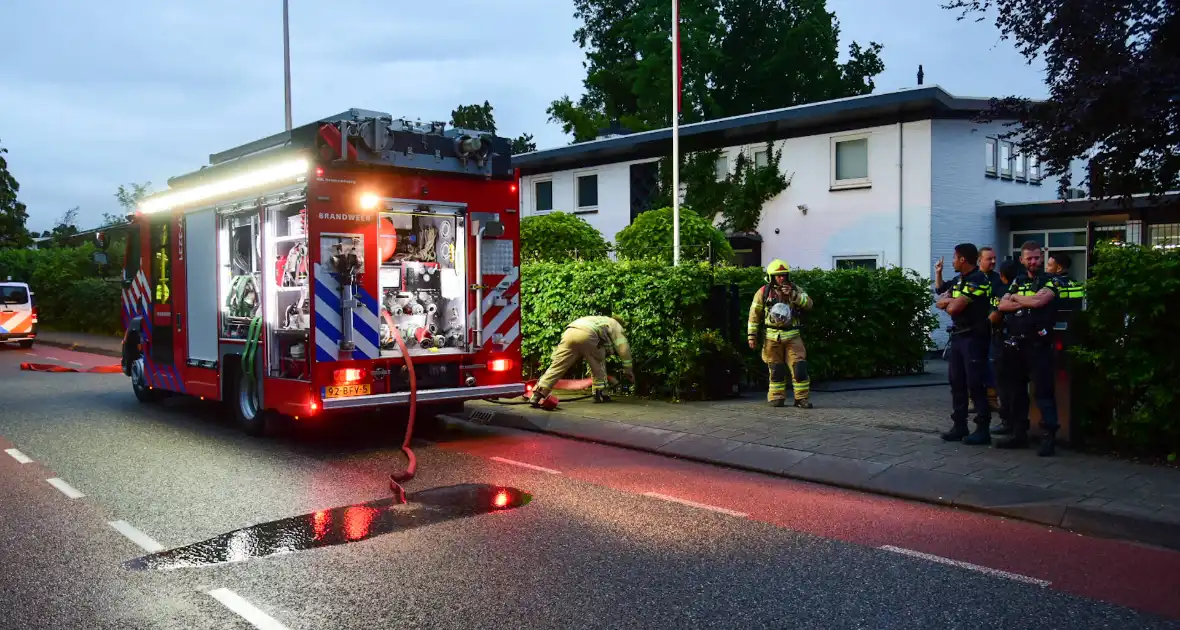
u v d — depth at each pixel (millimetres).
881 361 15344
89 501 7285
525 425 10859
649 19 37094
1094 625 4516
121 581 5336
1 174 53531
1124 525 6023
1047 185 23609
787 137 23000
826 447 8555
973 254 8570
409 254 10148
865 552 5738
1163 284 7543
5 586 5266
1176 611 4695
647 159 26062
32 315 26625
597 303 12961
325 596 5027
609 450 9398
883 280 15320
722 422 10117
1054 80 8664
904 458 7996
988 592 4992
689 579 5242
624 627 4523
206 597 5043
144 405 13320
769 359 11422
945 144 20641
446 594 5027
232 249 10789
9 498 7410
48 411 12656
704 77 37406
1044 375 8016
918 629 4477
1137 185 8891
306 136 9492
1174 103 7742
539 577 5301
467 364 10203
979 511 6723
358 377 9367
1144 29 8078
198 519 6711
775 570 5395
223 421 11672
